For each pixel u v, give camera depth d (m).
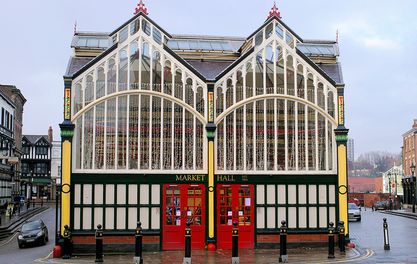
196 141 22.86
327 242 22.98
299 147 23.42
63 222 21.56
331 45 26.27
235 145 22.98
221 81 23.05
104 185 22.12
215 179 22.70
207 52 25.41
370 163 164.88
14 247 28.25
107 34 25.34
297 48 24.23
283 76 23.56
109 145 22.36
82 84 22.23
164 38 24.25
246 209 22.91
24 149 91.00
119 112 22.55
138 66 22.78
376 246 23.27
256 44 23.88
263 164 23.14
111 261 19.16
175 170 22.56
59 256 20.89
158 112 22.77
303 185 23.19
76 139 22.12
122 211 22.14
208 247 22.33
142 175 22.33
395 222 40.59
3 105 57.16
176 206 22.50
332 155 23.44
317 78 23.59
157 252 21.77
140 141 22.55
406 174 71.50
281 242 18.58
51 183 88.62
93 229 21.88
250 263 18.16
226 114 22.95
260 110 23.33
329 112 23.64
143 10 23.20
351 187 119.81
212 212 22.47
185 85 22.89
